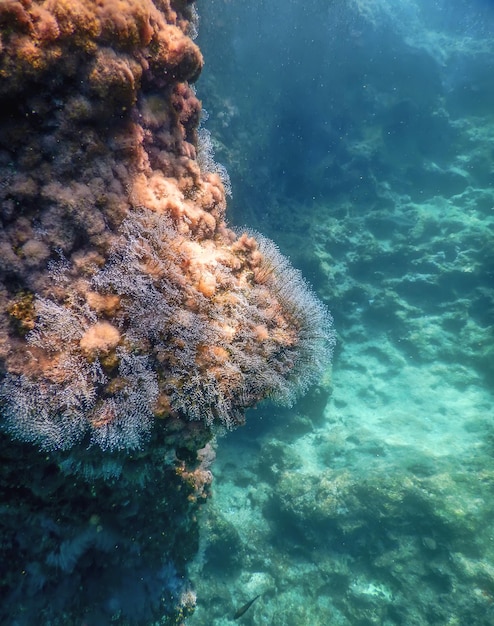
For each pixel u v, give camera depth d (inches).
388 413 426.6
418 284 492.7
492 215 525.7
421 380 450.9
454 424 398.9
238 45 437.7
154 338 90.6
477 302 472.1
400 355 475.5
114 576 134.3
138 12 87.7
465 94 639.8
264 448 382.3
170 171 111.7
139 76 92.1
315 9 468.8
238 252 114.6
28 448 92.6
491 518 290.4
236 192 430.3
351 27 519.2
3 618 108.7
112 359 84.1
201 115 133.0
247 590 306.8
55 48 77.2
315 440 402.6
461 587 270.4
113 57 84.3
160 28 103.5
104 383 84.0
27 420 79.0
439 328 474.9
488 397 418.0
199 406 93.0
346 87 565.3
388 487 313.0
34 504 107.1
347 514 314.3
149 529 140.5
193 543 169.0
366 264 506.6
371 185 556.4
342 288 490.6
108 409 84.3
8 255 79.2
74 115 83.4
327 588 307.1
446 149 614.9
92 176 87.4
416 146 604.7
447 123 611.5
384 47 558.9
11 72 74.7
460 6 751.1
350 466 356.2
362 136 581.9
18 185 80.8
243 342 99.4
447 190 582.9
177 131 115.6
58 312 82.4
